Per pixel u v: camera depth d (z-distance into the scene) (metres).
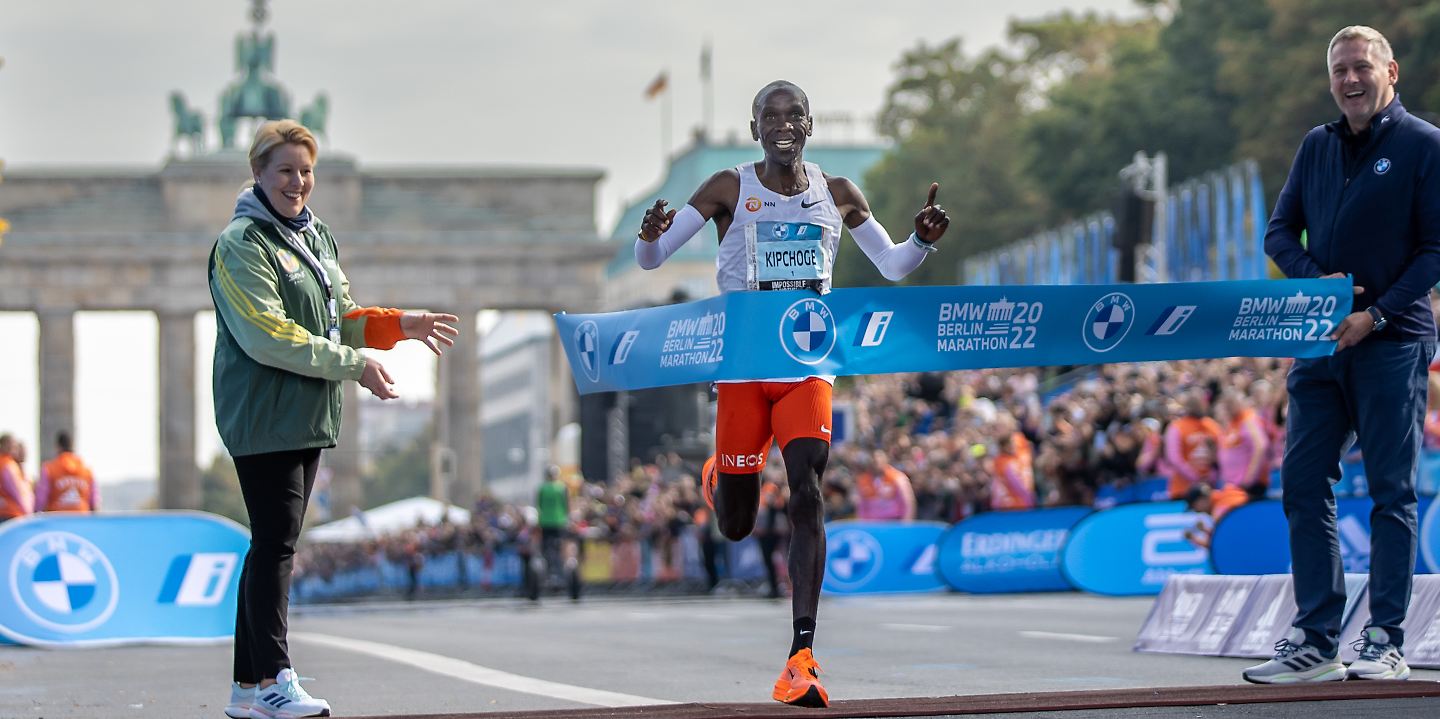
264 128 16.09
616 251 192.38
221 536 36.25
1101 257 97.12
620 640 32.28
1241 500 41.34
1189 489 43.75
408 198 191.75
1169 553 43.56
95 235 185.75
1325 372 18.00
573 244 191.25
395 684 22.44
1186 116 144.00
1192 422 44.69
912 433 79.12
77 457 44.78
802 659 15.73
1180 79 147.88
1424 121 17.84
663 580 72.31
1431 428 37.12
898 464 63.62
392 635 37.66
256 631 15.94
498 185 192.88
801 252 16.11
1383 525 17.89
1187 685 19.00
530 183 193.12
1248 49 130.50
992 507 54.31
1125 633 29.73
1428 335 17.92
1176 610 24.80
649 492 77.38
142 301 188.38
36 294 187.12
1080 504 51.41
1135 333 16.80
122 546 35.69
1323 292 17.23
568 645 30.97
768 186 16.16
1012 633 30.45
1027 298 16.47
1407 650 20.30
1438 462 37.09
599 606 59.69
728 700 19.28
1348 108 17.83
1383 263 17.73
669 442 89.19
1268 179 126.19
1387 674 17.70
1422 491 30.45
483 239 190.75
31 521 35.19
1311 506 18.05
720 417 16.44
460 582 102.62
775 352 15.76
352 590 141.00
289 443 15.84
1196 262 83.88
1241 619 23.33
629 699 19.53
